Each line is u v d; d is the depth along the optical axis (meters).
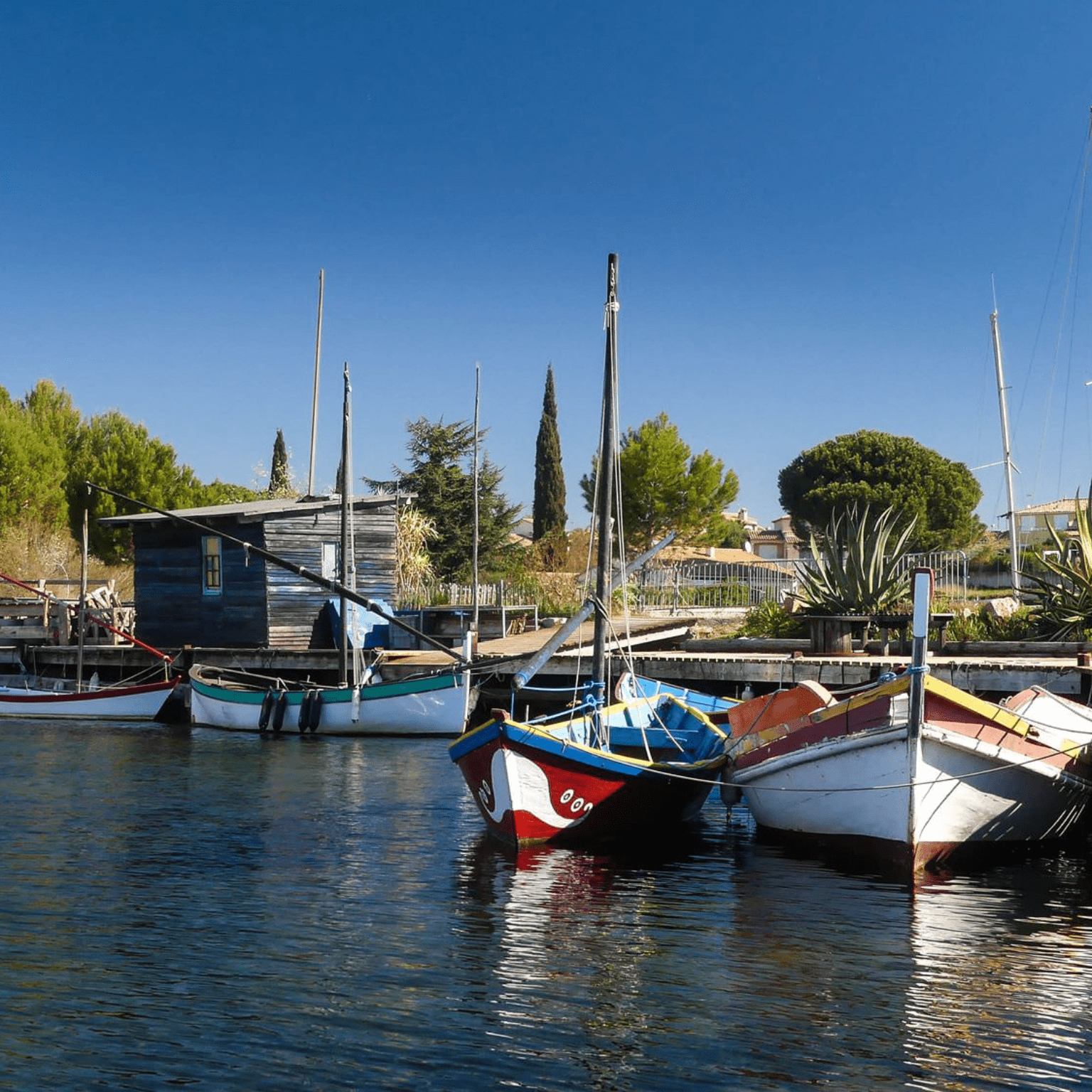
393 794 16.36
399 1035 7.35
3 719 27.59
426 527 44.16
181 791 16.64
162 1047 7.14
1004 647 24.23
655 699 16.86
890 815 11.69
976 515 73.94
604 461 15.05
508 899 10.60
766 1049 7.17
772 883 11.29
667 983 8.31
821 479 74.31
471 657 24.25
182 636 31.34
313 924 9.75
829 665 20.61
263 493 58.97
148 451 56.09
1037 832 12.63
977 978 8.45
